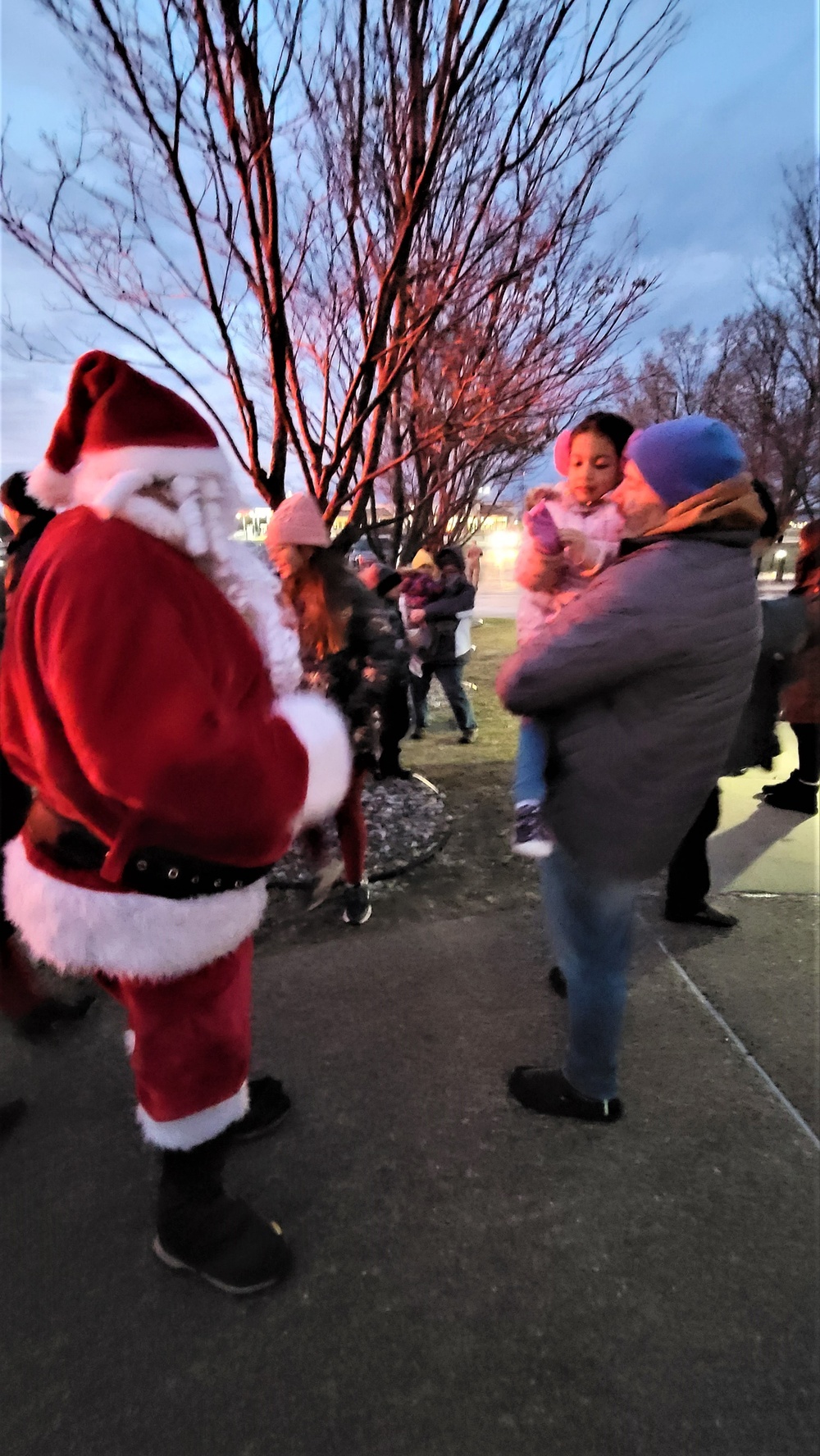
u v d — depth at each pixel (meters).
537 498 2.48
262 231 3.20
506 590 20.84
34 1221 1.84
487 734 6.67
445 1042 2.46
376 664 2.75
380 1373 1.51
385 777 4.94
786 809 4.55
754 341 13.37
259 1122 2.07
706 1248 1.77
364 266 3.54
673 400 14.04
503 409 3.90
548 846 1.85
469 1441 1.40
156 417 1.23
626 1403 1.46
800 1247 1.76
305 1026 2.54
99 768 1.12
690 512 1.65
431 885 3.58
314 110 3.13
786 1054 2.42
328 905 3.33
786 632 2.79
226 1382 1.50
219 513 1.31
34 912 1.37
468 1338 1.58
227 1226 1.65
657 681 1.65
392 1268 1.72
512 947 3.02
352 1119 2.15
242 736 1.18
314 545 2.68
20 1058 2.37
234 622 1.26
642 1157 2.02
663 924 3.20
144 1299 1.66
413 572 6.20
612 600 1.61
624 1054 2.40
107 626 1.10
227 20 2.54
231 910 1.38
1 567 2.37
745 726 2.83
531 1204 1.88
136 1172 1.98
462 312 3.54
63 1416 1.45
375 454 3.74
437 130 2.88
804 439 12.22
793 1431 1.41
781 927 3.18
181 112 2.67
